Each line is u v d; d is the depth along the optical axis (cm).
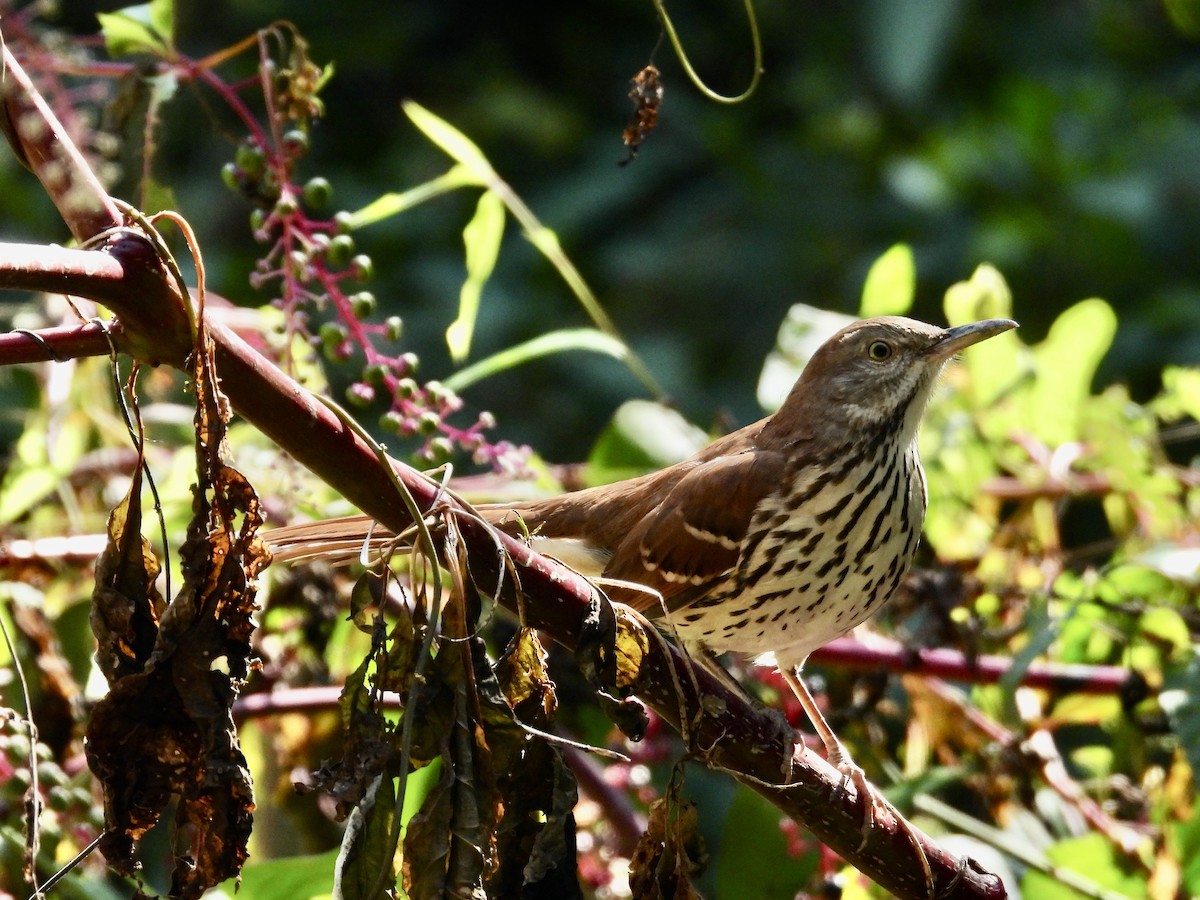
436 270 1241
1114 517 736
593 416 1215
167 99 549
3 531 666
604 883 620
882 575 665
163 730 358
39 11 569
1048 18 1432
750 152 1380
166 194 558
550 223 1327
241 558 358
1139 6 1409
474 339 1222
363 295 519
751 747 458
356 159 1372
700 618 680
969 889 494
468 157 674
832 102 1413
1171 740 652
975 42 1423
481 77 1423
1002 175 1288
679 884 398
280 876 514
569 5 1477
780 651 669
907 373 680
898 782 640
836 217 1338
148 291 352
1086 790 704
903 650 663
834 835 483
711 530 672
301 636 645
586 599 394
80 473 697
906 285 795
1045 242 1242
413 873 354
